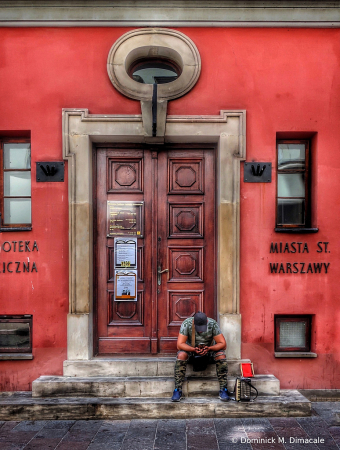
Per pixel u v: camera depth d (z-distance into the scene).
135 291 4.59
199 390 4.10
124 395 4.11
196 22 4.40
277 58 4.43
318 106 4.43
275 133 4.42
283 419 3.89
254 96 4.43
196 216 4.68
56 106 4.39
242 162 4.43
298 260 4.41
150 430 3.68
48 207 4.39
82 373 4.28
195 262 4.67
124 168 4.65
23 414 3.93
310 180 4.60
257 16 4.40
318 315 4.40
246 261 4.41
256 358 4.38
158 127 4.29
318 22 4.41
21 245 4.38
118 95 4.42
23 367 4.35
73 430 3.71
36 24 4.37
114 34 4.42
